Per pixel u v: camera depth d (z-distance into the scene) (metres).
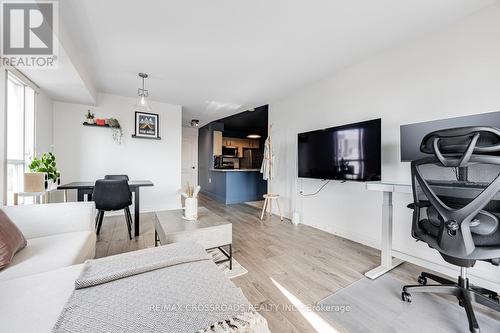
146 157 4.23
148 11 1.77
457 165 1.21
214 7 1.73
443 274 1.92
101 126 3.73
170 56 2.52
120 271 0.89
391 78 2.36
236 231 3.13
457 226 1.22
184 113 5.33
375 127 2.32
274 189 4.20
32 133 2.79
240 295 0.81
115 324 0.64
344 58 2.57
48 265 1.15
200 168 7.56
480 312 1.44
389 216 1.97
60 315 0.67
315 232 3.09
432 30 2.03
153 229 3.08
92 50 2.38
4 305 0.76
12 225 1.30
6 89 2.16
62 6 1.70
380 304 1.51
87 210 1.78
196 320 0.66
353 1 1.67
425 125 1.96
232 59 2.59
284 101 3.97
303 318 1.37
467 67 1.83
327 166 2.87
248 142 8.53
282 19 1.88
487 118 1.66
